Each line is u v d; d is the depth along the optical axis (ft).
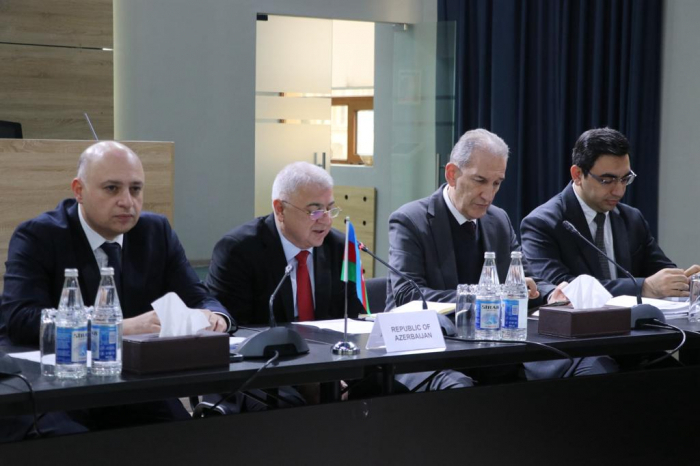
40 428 6.95
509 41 21.06
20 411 5.53
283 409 6.68
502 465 7.81
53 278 8.04
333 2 21.90
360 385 8.05
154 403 8.01
